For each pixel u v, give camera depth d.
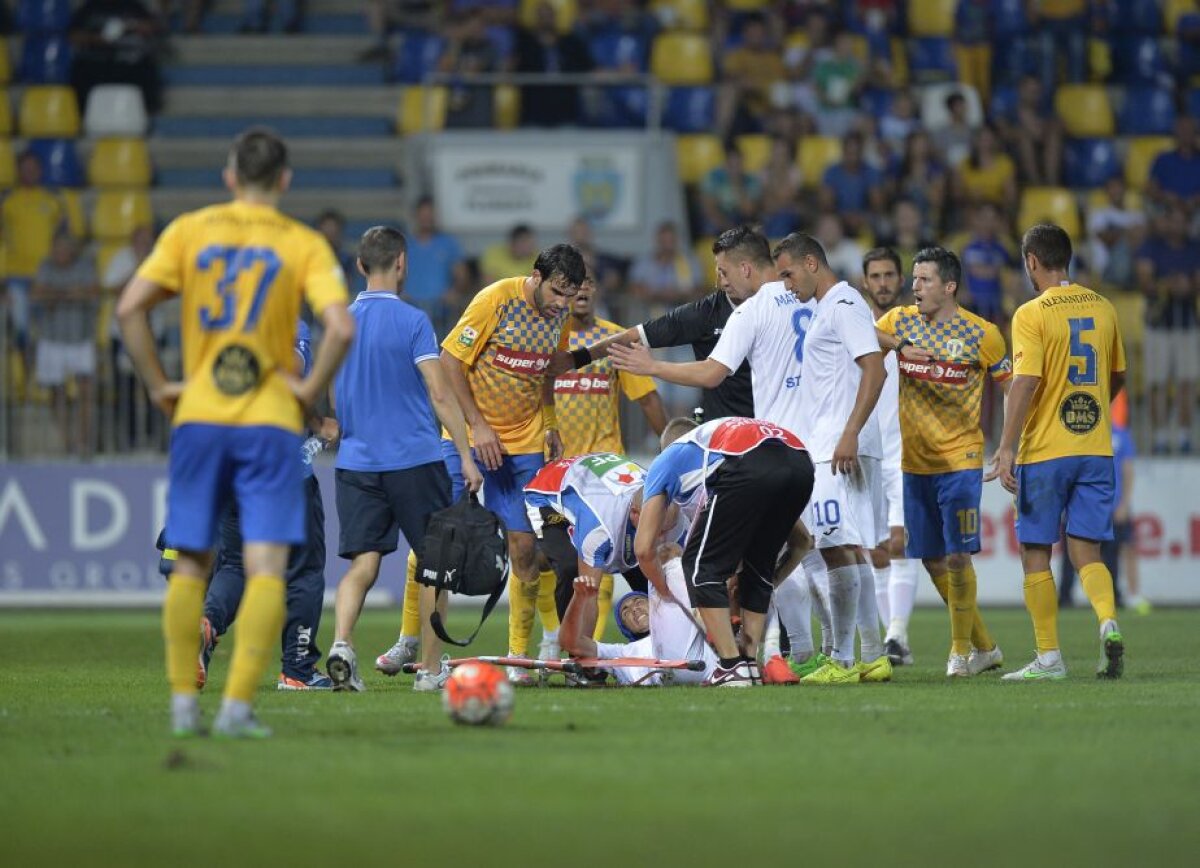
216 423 21.03
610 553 30.77
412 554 33.12
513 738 22.12
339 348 21.00
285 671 31.36
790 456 29.31
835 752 20.84
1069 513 32.59
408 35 82.94
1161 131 83.19
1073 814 16.92
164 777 19.00
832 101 78.81
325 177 79.25
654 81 76.12
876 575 40.81
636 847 15.48
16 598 60.38
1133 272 73.12
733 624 32.50
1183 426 63.78
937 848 15.41
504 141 73.44
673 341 35.50
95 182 78.44
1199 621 53.41
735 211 74.75
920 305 33.81
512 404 33.53
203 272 21.19
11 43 81.25
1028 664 35.75
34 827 16.45
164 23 83.06
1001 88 81.88
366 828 16.31
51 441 60.84
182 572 21.92
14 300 60.84
